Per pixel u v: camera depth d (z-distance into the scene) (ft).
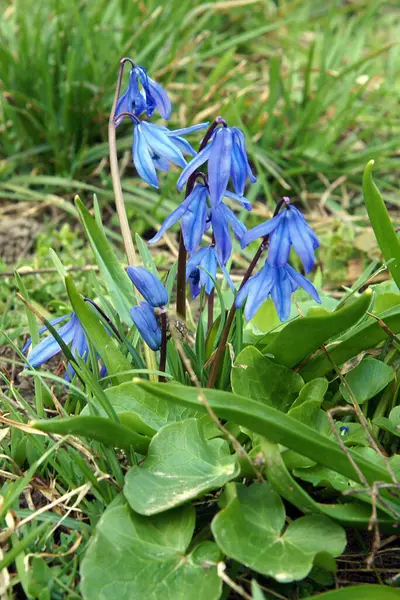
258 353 1.06
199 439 1.01
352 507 0.96
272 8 2.51
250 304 0.97
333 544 0.93
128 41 1.96
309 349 1.05
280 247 0.95
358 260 1.58
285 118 1.90
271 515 0.96
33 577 0.94
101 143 1.86
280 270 0.97
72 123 1.82
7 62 1.81
